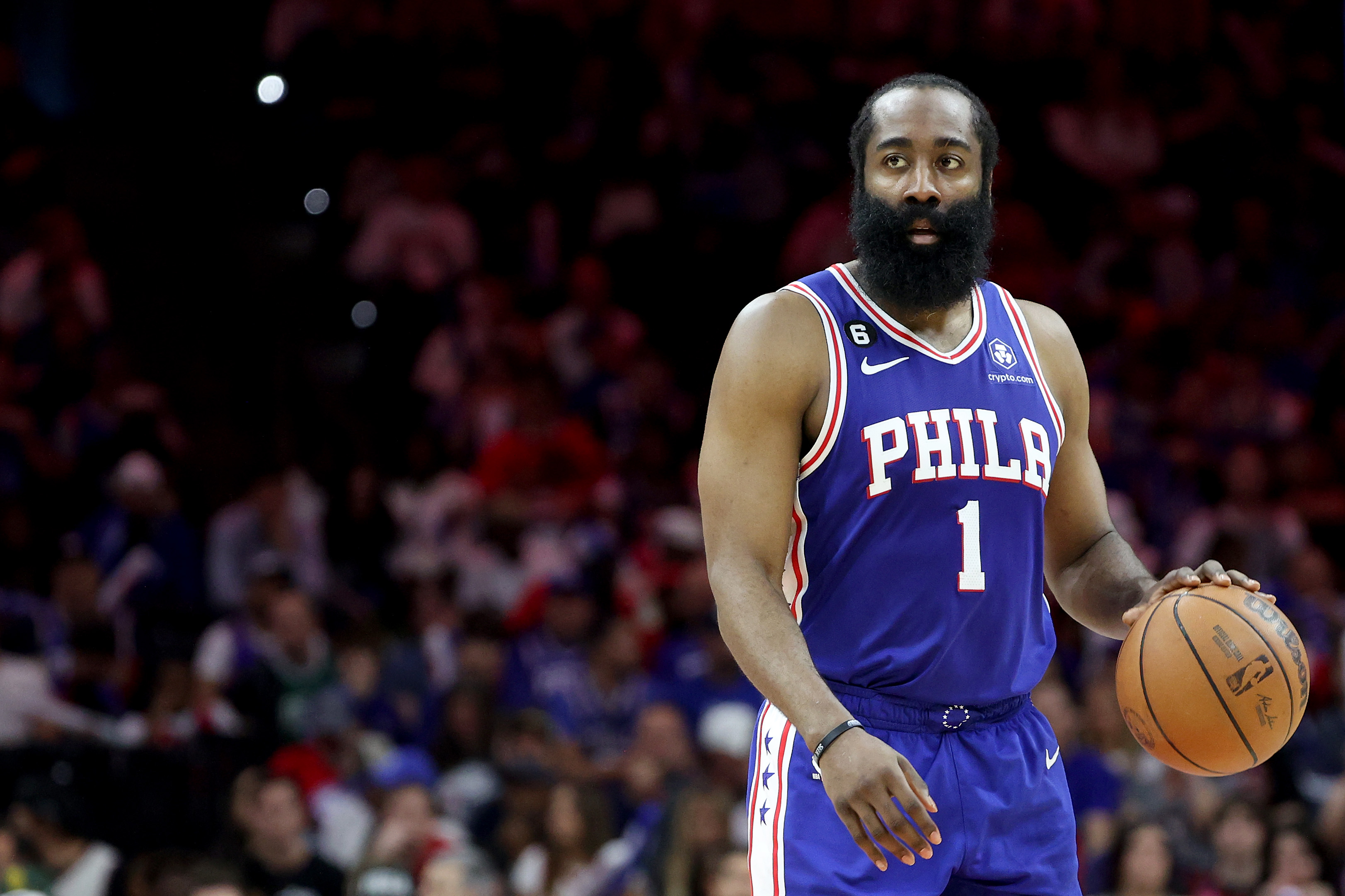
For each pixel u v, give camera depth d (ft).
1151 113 142.31
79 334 117.50
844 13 142.41
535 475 110.01
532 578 101.19
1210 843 75.41
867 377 30.81
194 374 120.16
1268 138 144.46
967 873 30.48
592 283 128.88
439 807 75.97
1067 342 33.88
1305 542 108.99
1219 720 29.68
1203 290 134.82
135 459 98.73
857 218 31.65
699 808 66.69
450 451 118.93
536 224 136.36
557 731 80.89
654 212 138.72
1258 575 104.37
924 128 30.83
